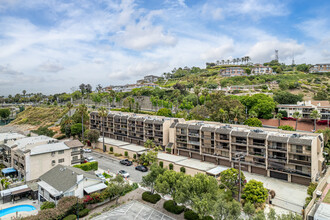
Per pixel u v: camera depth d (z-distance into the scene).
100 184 51.94
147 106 161.62
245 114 103.25
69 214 42.25
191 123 83.00
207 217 40.47
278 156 58.19
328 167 62.84
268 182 56.66
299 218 29.88
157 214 43.41
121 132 102.94
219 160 70.31
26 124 143.50
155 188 44.72
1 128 137.00
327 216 32.72
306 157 53.78
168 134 85.69
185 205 43.81
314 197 43.97
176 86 167.75
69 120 113.44
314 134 58.59
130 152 80.81
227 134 67.06
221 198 37.62
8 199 49.59
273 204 46.03
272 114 106.94
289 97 122.31
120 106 165.00
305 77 179.88
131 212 44.16
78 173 48.91
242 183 48.78
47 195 47.09
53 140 68.69
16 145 66.31
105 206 47.03
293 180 56.34
